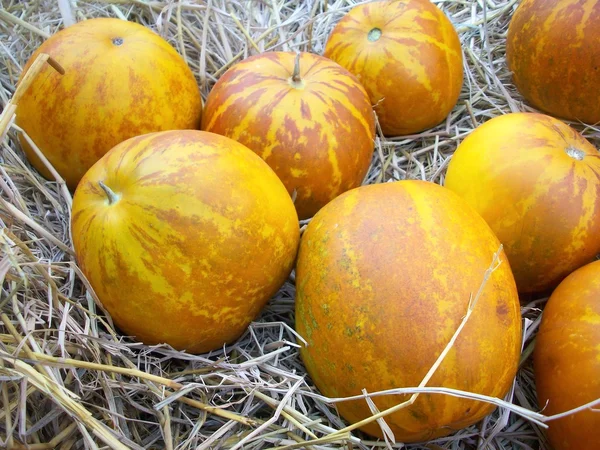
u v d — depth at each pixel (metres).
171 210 0.33
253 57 0.49
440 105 0.57
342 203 0.37
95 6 0.65
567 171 0.42
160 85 0.45
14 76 0.57
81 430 0.32
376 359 0.32
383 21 0.55
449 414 0.33
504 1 0.72
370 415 0.34
